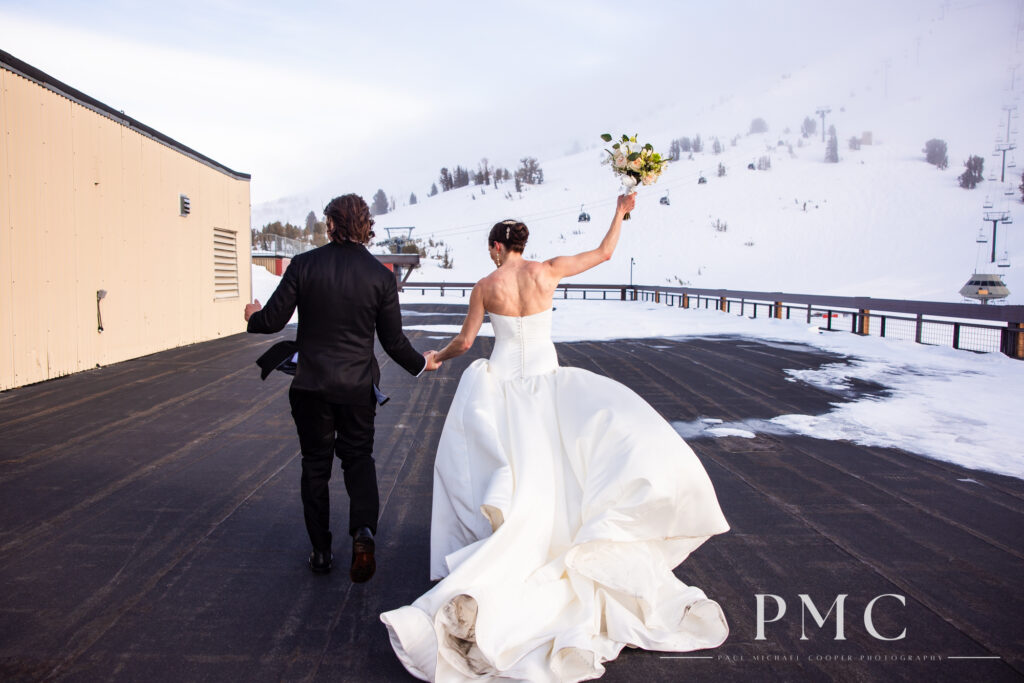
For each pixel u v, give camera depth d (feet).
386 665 8.45
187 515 13.47
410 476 16.60
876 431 21.35
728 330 57.52
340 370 10.40
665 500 8.93
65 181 29.19
